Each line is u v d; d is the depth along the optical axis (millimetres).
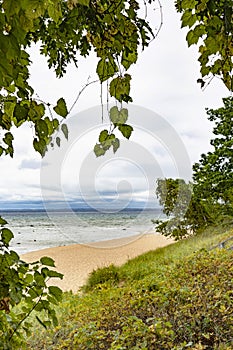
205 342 2742
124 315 3689
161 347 2682
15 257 1079
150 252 8633
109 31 1138
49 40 1576
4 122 1033
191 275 4879
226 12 1045
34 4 581
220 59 1190
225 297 3234
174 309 3369
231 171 12336
